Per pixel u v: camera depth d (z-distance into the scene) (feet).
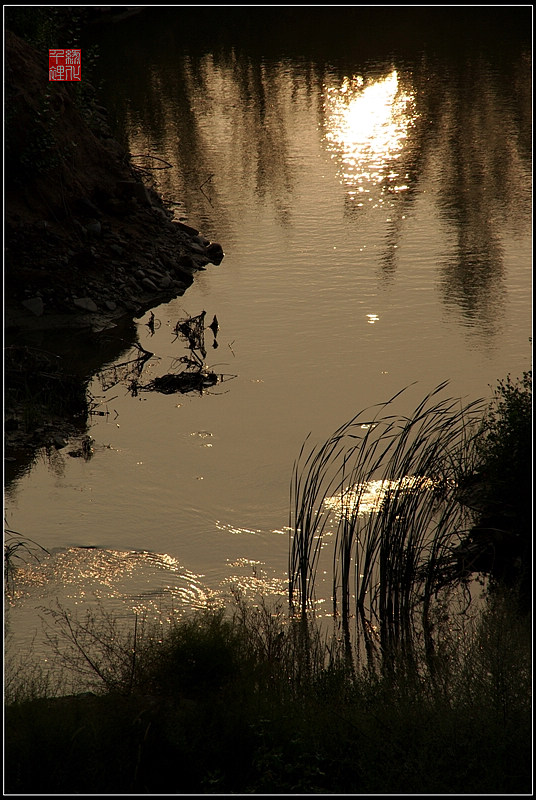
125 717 73.05
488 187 258.78
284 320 185.88
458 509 119.24
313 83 372.99
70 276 192.75
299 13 504.02
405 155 288.92
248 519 119.75
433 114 327.67
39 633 96.37
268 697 79.82
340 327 180.86
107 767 70.08
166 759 71.20
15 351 167.32
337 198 256.73
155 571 109.29
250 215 245.86
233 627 88.17
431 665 88.84
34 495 126.72
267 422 144.97
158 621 98.99
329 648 96.32
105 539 115.96
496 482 119.55
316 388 156.04
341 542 104.01
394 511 104.83
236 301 196.75
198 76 384.27
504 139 298.35
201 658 82.28
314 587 107.55
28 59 206.69
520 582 101.50
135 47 432.66
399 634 98.63
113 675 84.99
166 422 147.33
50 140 200.95
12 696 78.23
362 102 346.54
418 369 161.07
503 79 362.94
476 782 68.90
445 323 180.14
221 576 108.68
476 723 72.79
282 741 73.67
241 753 72.90
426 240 225.15
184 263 212.84
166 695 80.02
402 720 74.95
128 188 223.71
